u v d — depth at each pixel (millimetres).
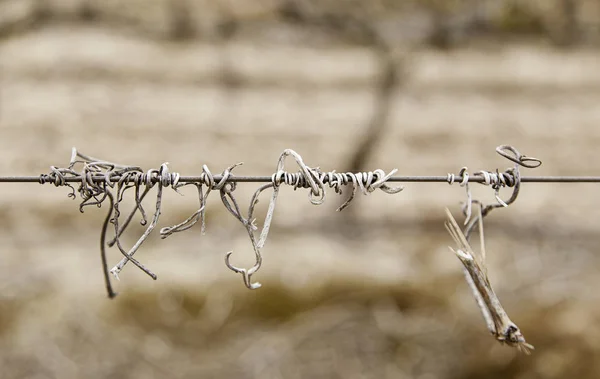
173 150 2947
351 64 3539
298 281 1981
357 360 1740
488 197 2703
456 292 1976
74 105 3123
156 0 3697
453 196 2703
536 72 3629
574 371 1580
